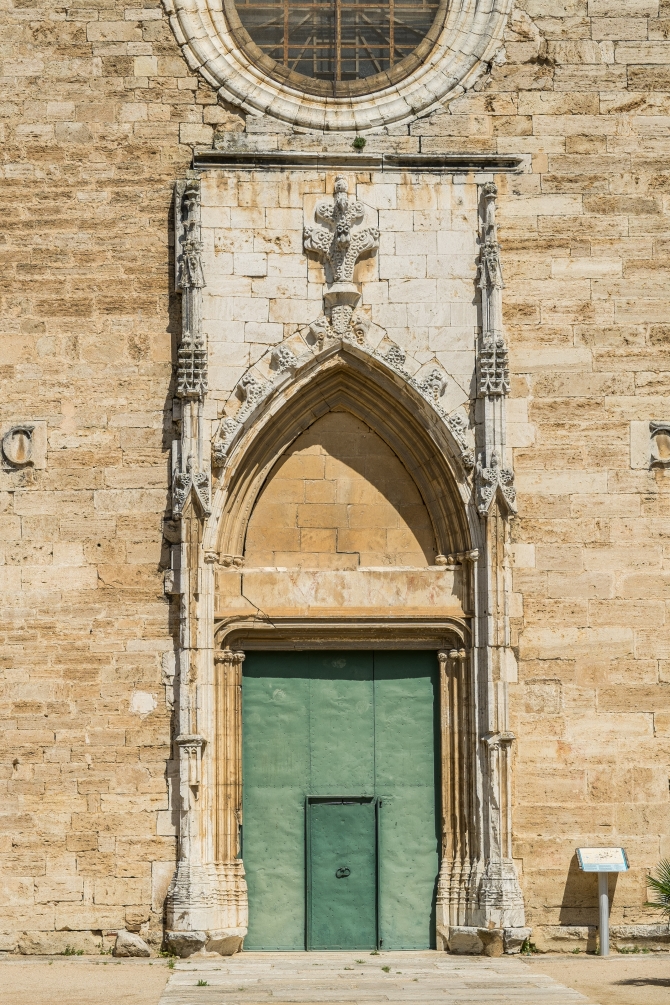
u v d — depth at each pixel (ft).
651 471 105.70
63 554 103.14
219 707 103.45
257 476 105.81
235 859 102.42
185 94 107.24
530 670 103.71
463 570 105.40
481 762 102.37
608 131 108.17
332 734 105.50
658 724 103.71
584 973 93.25
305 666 106.01
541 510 105.09
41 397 104.37
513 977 91.56
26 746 101.45
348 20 111.24
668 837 102.89
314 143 107.34
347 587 105.29
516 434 105.60
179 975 92.58
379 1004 82.17
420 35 111.24
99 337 104.83
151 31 107.55
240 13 110.52
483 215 106.73
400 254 106.42
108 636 102.37
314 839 104.42
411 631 104.94
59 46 107.04
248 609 104.22
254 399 103.76
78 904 100.32
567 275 107.04
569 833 102.58
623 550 104.94
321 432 107.45
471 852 102.94
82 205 105.70
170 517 103.55
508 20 109.09
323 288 105.81
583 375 106.22
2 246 105.29
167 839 100.73
